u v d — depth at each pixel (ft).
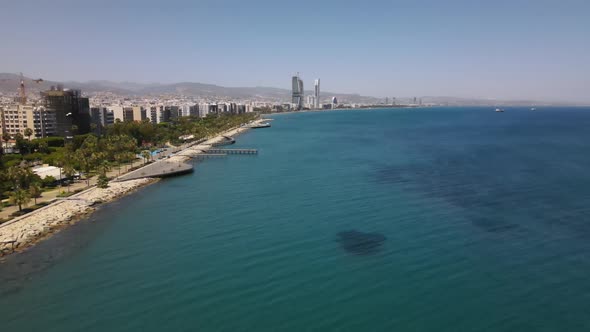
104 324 169.27
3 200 352.28
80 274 215.31
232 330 163.94
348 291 191.42
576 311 171.94
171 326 166.91
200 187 420.36
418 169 480.64
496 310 173.99
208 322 169.17
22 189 341.82
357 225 279.69
